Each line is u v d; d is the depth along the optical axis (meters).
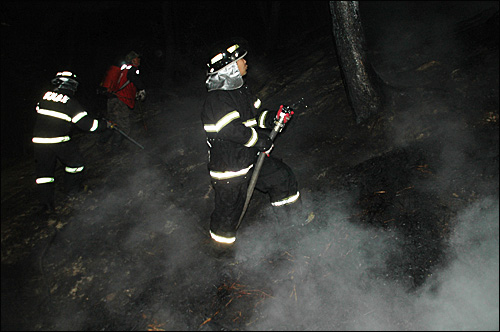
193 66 8.59
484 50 4.19
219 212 2.65
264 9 9.04
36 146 3.41
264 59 7.34
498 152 3.13
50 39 8.05
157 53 8.41
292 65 6.04
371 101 3.82
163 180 3.96
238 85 2.45
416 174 3.24
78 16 8.30
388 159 3.48
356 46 3.67
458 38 4.75
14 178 4.44
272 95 5.21
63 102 3.42
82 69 8.46
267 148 2.50
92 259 3.07
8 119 7.09
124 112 4.57
